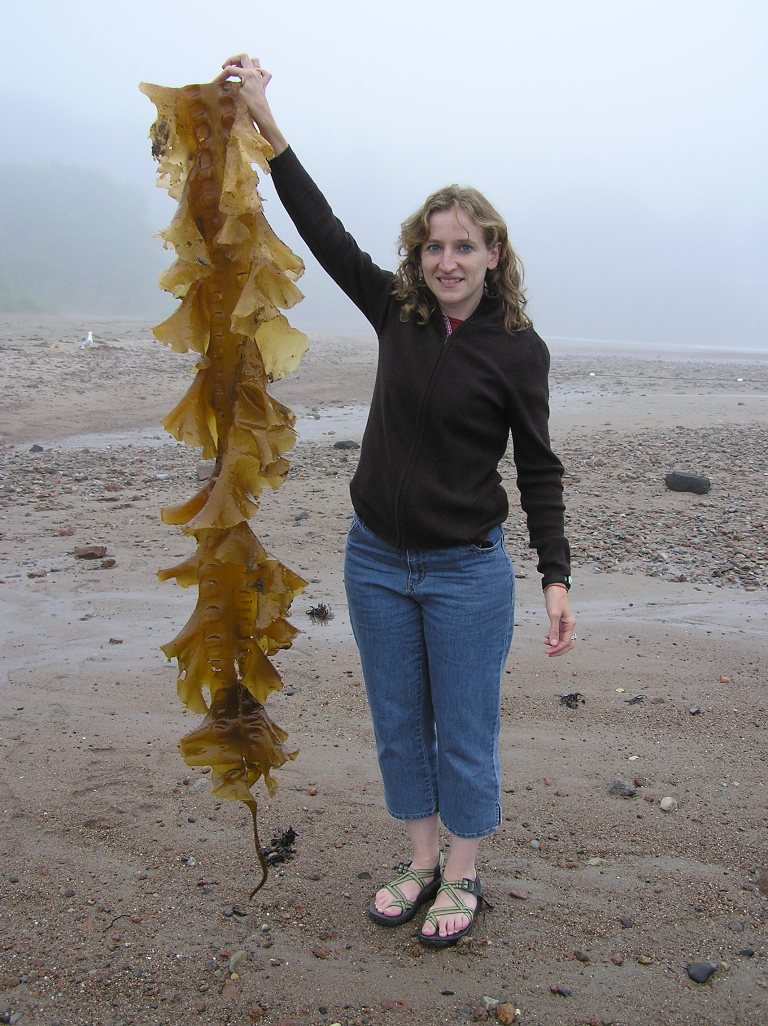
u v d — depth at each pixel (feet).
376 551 9.64
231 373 7.63
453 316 9.27
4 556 23.49
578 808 12.60
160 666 17.07
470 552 9.38
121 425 47.85
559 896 10.79
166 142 7.45
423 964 9.67
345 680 16.56
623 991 9.37
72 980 9.32
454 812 9.91
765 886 11.03
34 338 82.23
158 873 11.02
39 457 37.99
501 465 38.37
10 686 16.08
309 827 12.03
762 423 50.80
